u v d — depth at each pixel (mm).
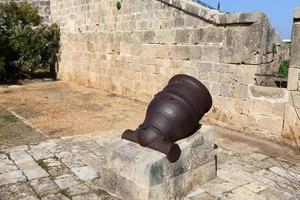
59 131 7883
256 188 5000
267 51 7945
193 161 4785
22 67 15828
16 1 17672
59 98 11875
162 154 4359
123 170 4492
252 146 6934
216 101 8422
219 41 8164
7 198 4555
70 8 14914
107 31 12492
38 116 9289
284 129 7102
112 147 4723
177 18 9250
